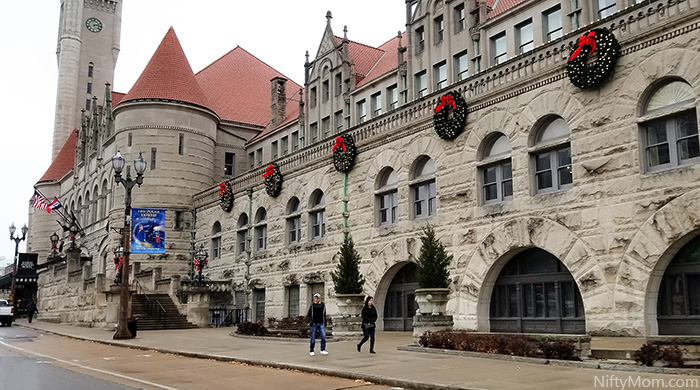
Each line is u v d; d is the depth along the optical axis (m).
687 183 18.41
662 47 19.47
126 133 50.47
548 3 26.22
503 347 16.33
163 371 15.93
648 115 19.75
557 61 22.77
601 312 20.17
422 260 23.09
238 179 44.31
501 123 24.83
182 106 50.66
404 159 29.58
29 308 50.50
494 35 28.89
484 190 25.72
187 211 50.03
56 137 88.75
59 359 19.33
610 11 23.78
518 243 23.36
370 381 13.18
